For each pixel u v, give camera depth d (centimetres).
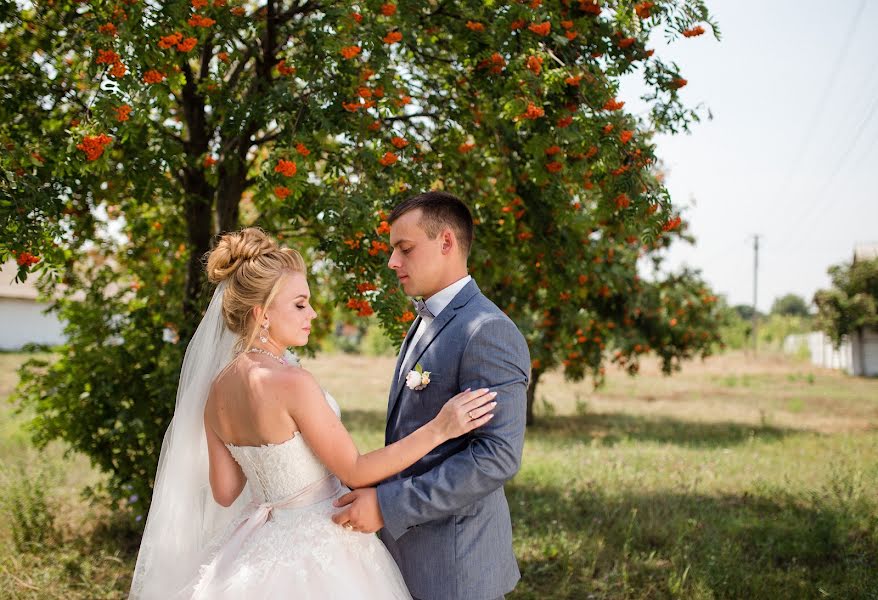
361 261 396
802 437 952
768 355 3866
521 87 397
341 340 3500
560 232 522
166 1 355
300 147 368
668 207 405
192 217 514
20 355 2061
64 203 386
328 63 400
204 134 505
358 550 220
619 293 1020
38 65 418
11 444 736
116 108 329
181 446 250
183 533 252
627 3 419
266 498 224
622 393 1745
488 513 229
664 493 614
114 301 530
